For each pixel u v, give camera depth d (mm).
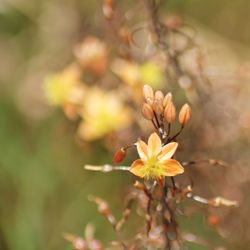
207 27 899
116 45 793
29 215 824
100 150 833
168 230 623
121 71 775
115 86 805
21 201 833
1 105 871
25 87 879
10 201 837
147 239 633
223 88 800
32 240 814
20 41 902
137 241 642
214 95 788
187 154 766
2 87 883
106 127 782
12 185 844
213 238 780
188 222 786
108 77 807
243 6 915
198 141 774
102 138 807
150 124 732
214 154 780
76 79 797
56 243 815
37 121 871
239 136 792
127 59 763
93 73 806
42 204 833
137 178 723
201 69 746
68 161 851
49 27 890
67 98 794
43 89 871
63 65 881
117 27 784
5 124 865
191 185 622
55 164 852
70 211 828
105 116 781
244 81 805
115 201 811
